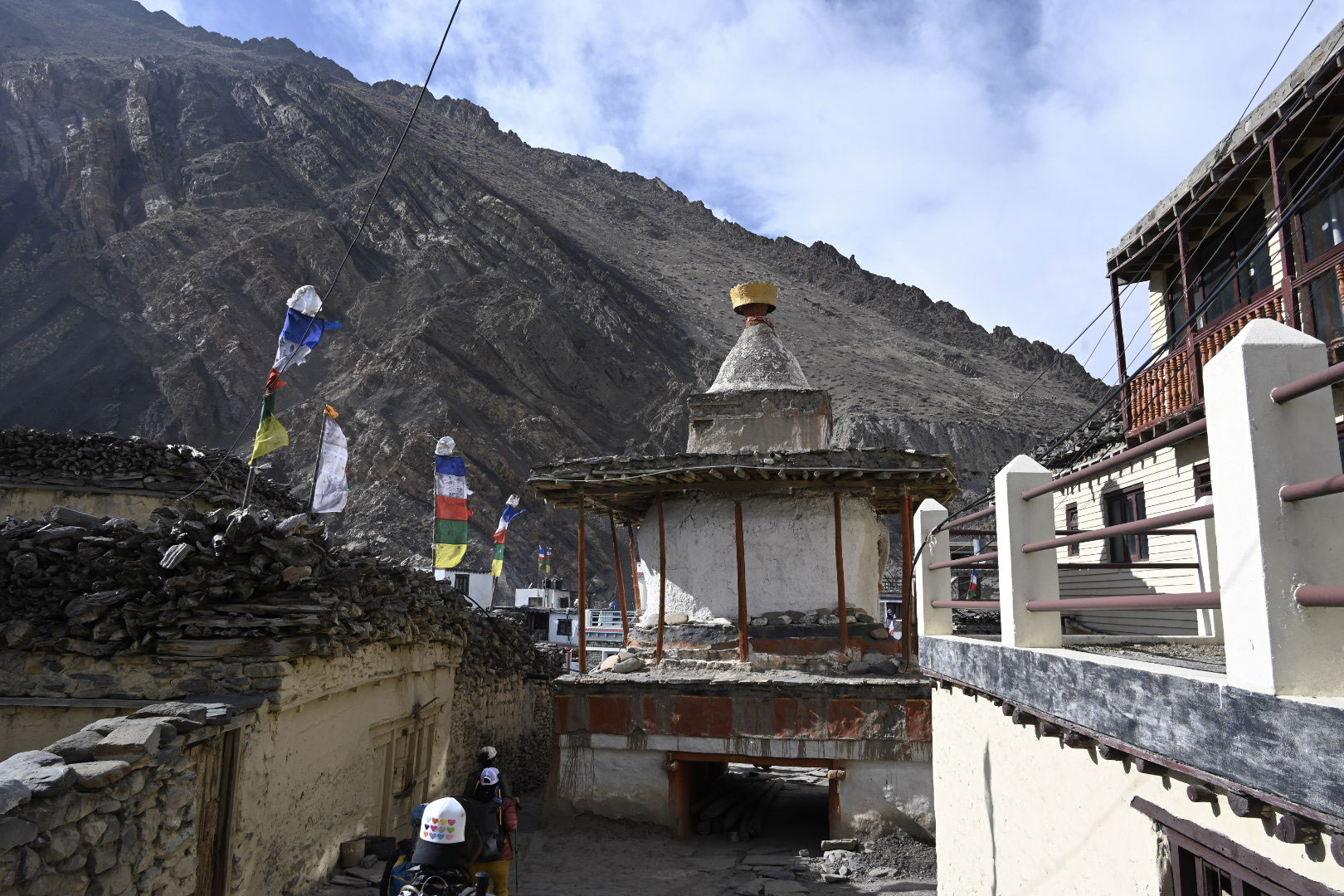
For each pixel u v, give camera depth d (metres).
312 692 8.55
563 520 82.25
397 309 106.19
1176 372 13.52
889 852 12.23
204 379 87.38
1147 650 6.11
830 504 15.05
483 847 7.61
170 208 115.12
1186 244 12.74
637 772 13.68
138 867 5.49
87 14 199.25
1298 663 2.97
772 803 16.73
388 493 77.00
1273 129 10.88
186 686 7.72
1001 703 5.95
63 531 7.93
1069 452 19.23
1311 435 3.12
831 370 131.12
